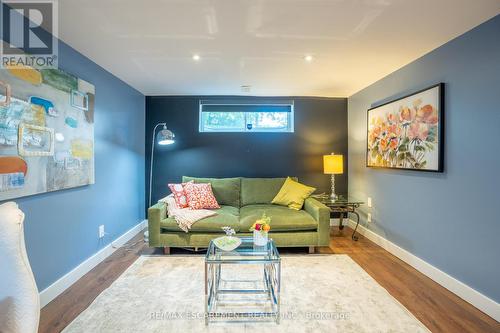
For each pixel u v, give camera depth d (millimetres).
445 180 2160
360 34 1994
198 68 2748
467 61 1947
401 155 2699
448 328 1649
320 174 4039
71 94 2176
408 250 2633
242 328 1652
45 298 1896
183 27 1884
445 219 2160
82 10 1656
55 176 1983
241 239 2189
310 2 1580
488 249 1798
